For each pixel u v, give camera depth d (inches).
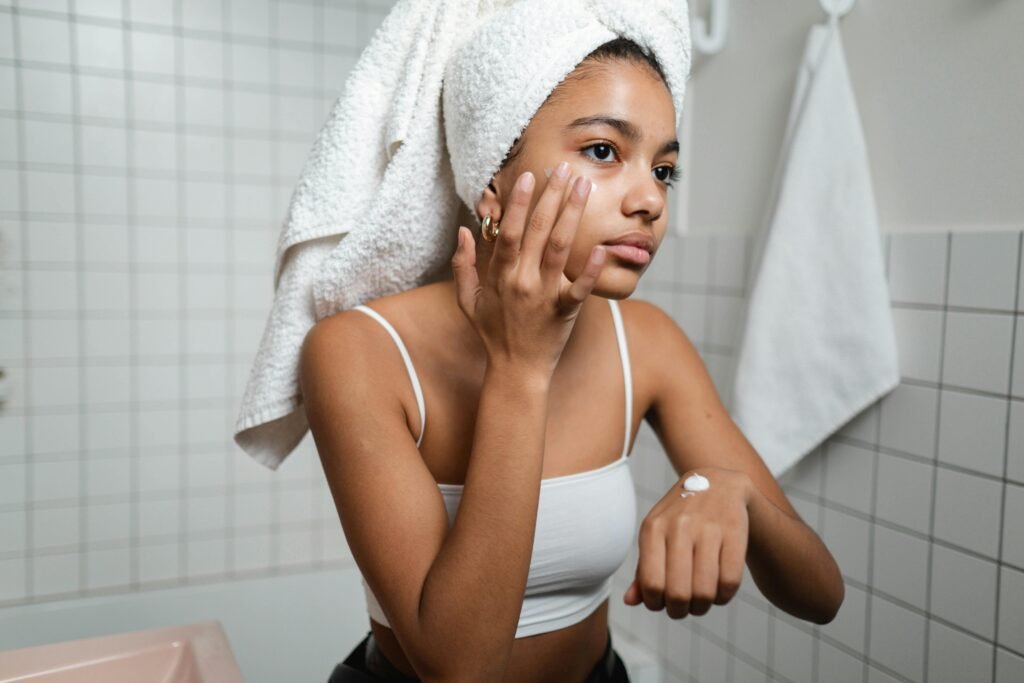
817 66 50.4
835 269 49.1
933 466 46.6
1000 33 42.8
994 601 43.3
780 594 28.4
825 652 54.3
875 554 50.6
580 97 23.7
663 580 22.4
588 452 29.4
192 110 77.9
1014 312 42.0
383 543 23.4
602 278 23.7
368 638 33.1
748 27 60.7
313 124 82.5
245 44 79.1
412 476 24.2
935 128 46.7
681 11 25.7
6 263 73.1
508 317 22.4
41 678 32.2
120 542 78.8
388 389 26.0
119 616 74.1
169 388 79.5
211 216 79.4
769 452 51.3
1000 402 42.8
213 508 82.0
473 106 25.2
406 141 27.2
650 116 23.9
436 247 29.4
